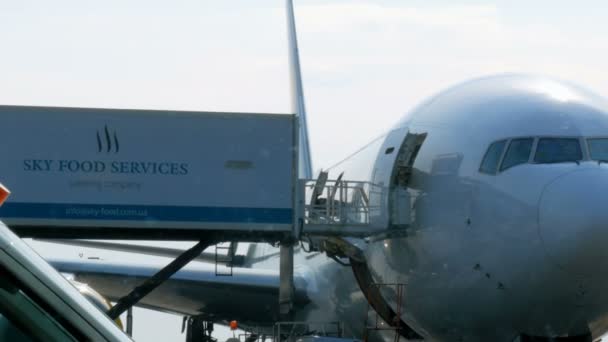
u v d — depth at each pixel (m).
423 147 29.97
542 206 25.14
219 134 31.80
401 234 30.34
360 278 33.88
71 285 4.25
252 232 32.34
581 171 25.47
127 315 39.53
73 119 31.53
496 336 28.55
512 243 25.89
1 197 4.17
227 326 42.59
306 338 34.44
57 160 31.47
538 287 25.62
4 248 4.10
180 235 32.50
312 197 32.97
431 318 30.45
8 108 31.50
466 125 28.75
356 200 33.66
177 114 31.72
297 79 59.00
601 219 24.05
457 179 27.97
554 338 27.33
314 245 36.28
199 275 37.97
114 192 31.47
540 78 29.97
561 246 24.45
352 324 37.06
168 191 31.61
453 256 27.94
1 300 4.07
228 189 31.73
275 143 31.89
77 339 4.14
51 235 32.50
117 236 32.50
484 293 27.38
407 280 30.56
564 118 27.19
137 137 31.62
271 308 38.69
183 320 40.94
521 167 26.39
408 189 30.11
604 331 27.42
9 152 31.45
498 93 29.38
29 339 4.21
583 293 25.19
